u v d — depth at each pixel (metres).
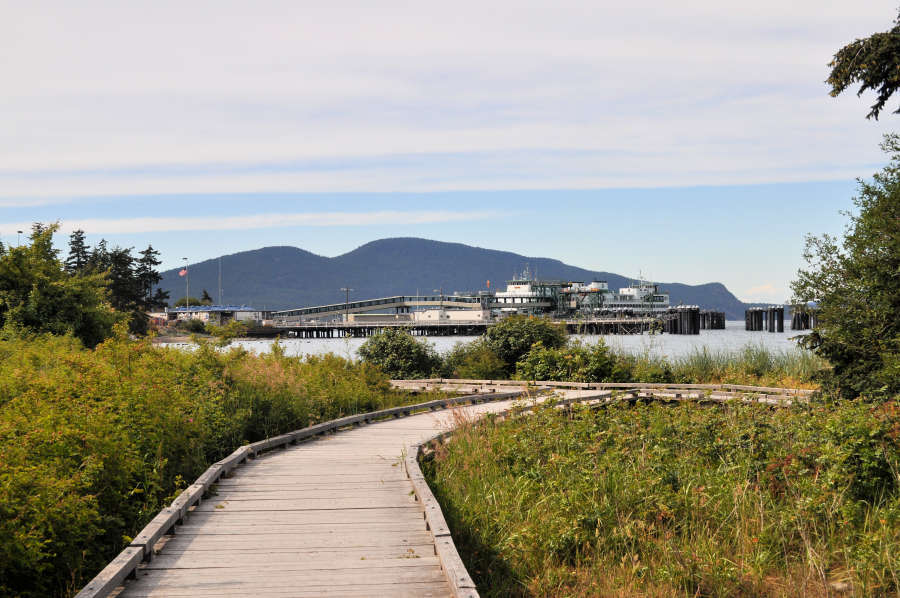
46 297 23.69
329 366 22.33
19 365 14.05
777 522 8.24
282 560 6.66
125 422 9.05
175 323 123.00
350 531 7.63
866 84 15.35
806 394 18.23
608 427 12.69
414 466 10.38
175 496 8.87
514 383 25.38
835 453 8.96
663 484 9.30
